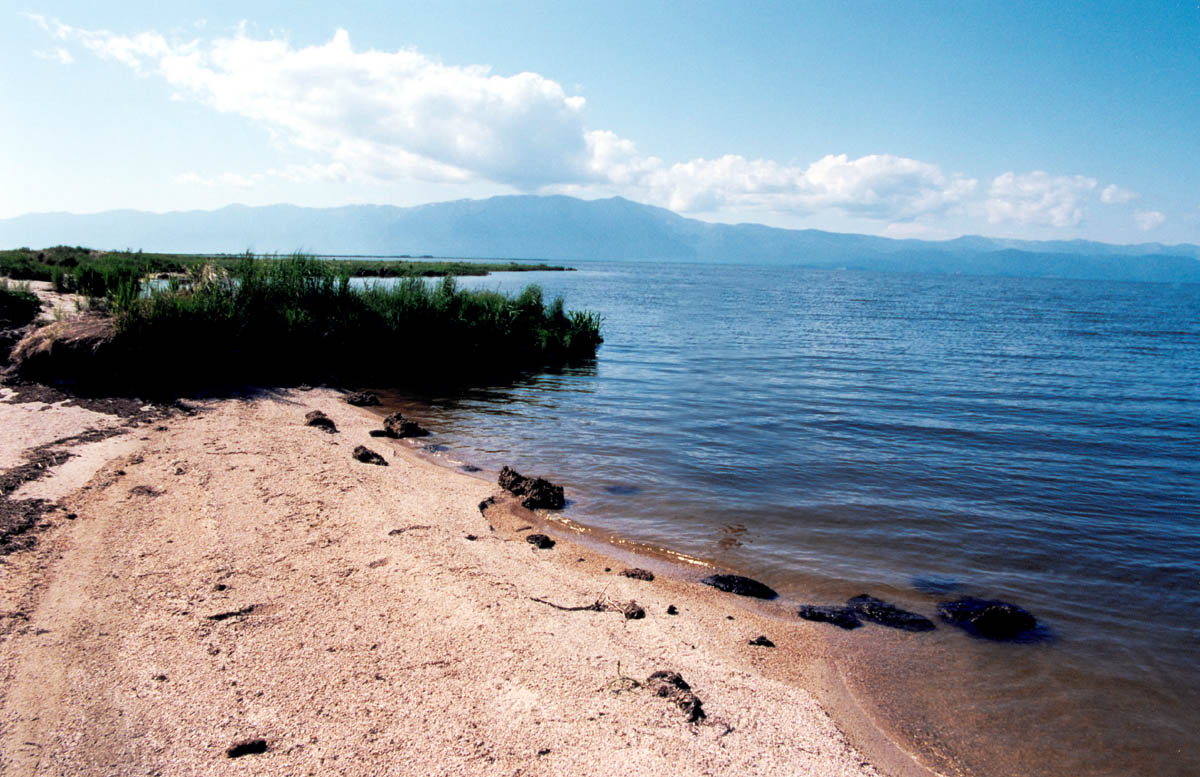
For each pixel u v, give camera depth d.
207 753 3.56
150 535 6.39
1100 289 174.12
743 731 4.26
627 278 110.50
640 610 5.88
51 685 4.04
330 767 3.52
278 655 4.58
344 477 8.73
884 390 18.78
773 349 27.88
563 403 15.72
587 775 3.64
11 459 7.92
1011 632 6.09
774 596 6.63
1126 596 6.96
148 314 13.03
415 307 18.95
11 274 23.98
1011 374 22.61
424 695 4.26
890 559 7.66
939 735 4.59
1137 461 12.09
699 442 12.52
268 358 15.52
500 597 5.81
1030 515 9.24
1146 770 4.34
